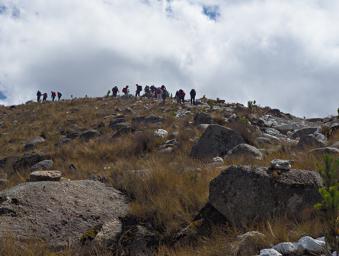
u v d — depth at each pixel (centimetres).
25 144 2483
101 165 1527
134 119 2642
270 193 706
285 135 2011
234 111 2845
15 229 774
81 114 3438
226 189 732
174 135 1841
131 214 838
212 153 1466
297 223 647
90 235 771
